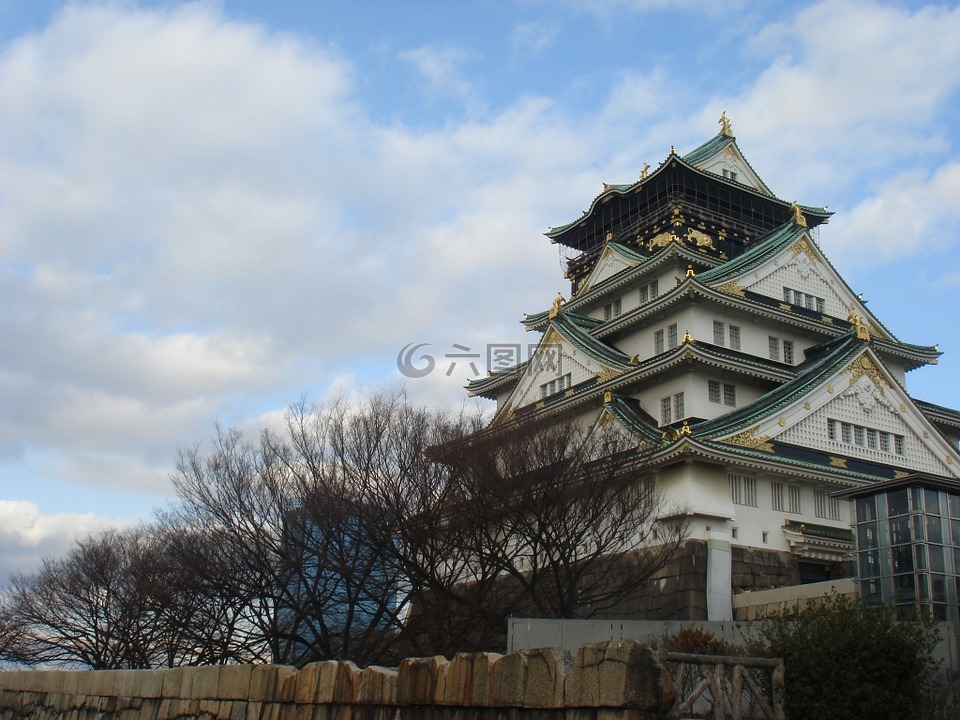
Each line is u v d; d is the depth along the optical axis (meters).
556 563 38.19
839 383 56.25
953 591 34.12
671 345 60.41
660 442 48.34
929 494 35.19
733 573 47.47
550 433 43.56
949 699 26.03
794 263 65.50
